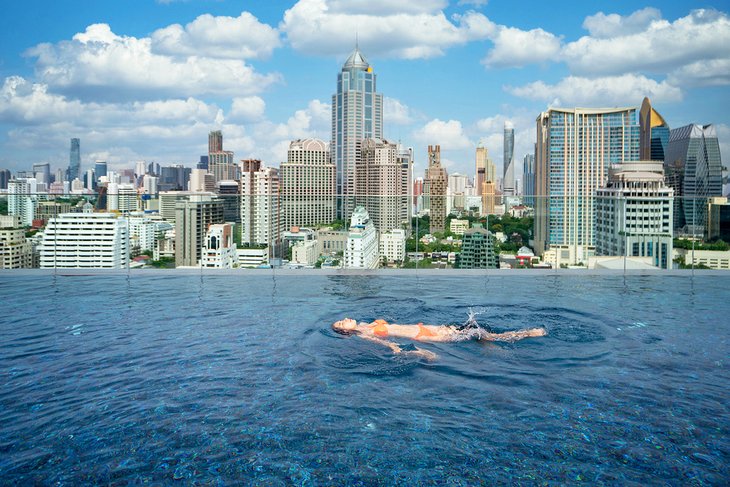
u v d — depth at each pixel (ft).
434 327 21.13
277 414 13.01
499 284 31.99
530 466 10.64
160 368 16.33
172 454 11.12
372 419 12.73
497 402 13.79
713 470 10.50
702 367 16.47
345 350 18.30
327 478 10.20
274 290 29.71
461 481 10.09
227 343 19.04
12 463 10.76
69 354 17.66
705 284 31.94
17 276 34.55
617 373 15.97
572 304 25.94
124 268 36.60
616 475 10.32
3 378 15.42
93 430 12.16
